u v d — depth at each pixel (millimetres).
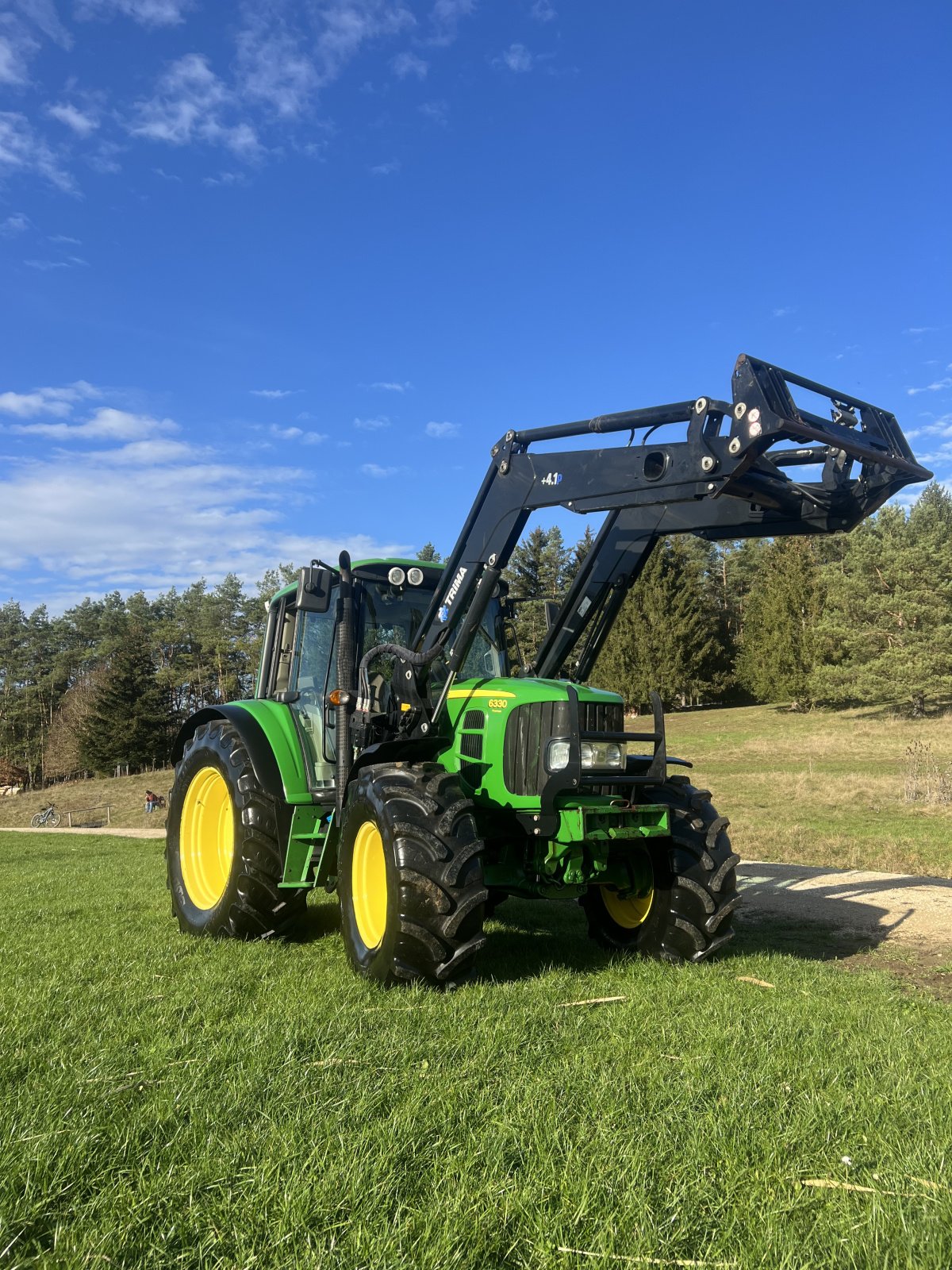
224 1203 2330
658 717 5312
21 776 70438
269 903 5914
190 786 6742
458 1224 2221
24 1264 2102
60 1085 3123
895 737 31578
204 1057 3418
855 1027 4051
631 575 5918
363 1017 3947
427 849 4547
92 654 79312
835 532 5199
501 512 5523
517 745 5098
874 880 9531
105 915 7305
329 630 6375
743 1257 2121
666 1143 2703
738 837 14141
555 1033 3791
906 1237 2188
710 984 4711
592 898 6008
